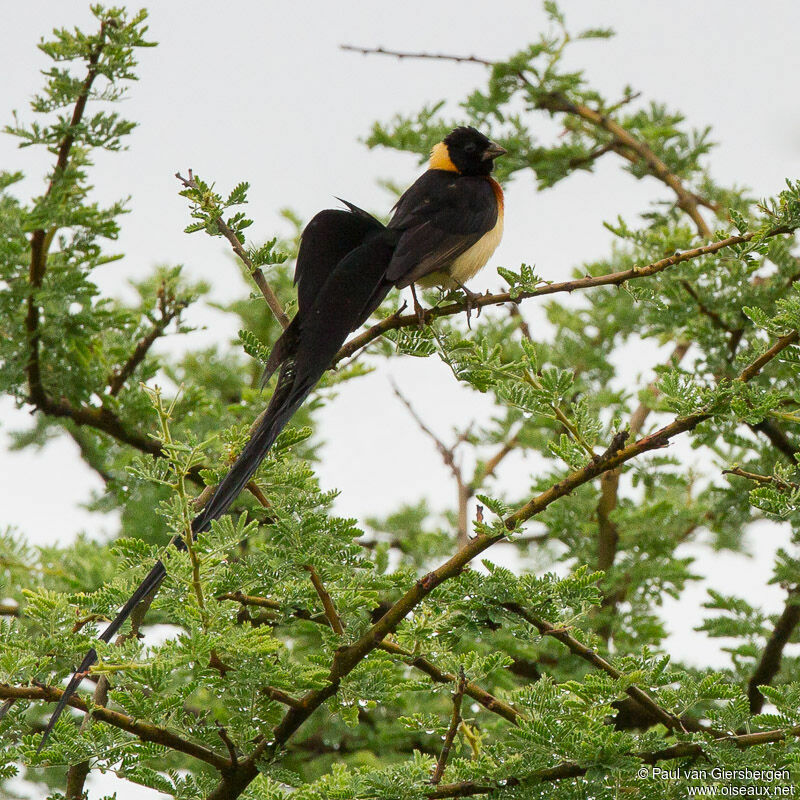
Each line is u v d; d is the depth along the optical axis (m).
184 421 12.52
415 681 7.68
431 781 7.02
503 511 7.16
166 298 12.41
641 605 12.59
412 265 9.30
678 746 7.09
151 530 12.12
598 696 6.87
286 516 7.10
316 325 8.58
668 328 12.22
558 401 7.52
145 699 6.30
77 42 10.32
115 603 7.19
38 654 6.75
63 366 11.96
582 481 7.18
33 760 6.61
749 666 11.58
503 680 10.94
